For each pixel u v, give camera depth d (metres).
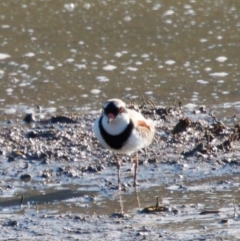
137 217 9.20
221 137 12.48
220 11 22.09
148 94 15.36
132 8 22.33
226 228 8.66
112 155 11.75
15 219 9.27
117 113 10.24
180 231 8.60
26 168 11.30
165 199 9.86
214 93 15.34
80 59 17.78
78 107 14.56
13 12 21.77
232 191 10.10
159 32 20.02
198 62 17.56
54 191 10.33
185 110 14.23
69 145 12.20
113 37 19.56
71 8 22.14
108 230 8.74
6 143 12.34
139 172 11.04
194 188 10.28
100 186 10.50
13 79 16.28
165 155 11.73
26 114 14.05
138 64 17.44
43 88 15.74
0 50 18.39
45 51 18.36
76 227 8.90
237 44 18.94
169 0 23.31
